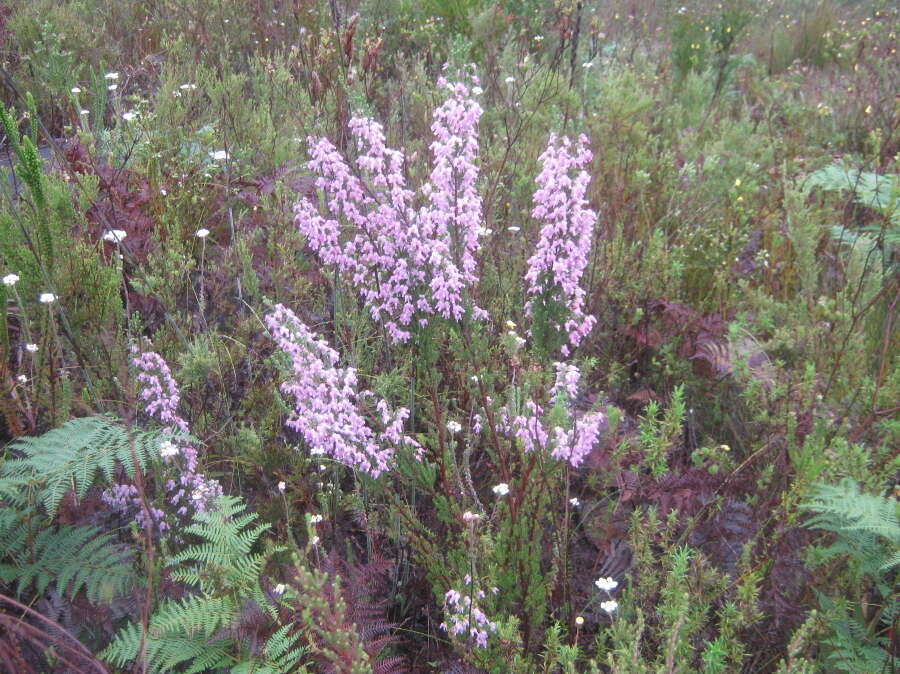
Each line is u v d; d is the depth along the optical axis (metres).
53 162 1.19
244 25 2.01
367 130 0.89
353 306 1.00
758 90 2.34
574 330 0.98
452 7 2.01
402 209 0.92
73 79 1.48
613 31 2.82
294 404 0.94
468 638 0.73
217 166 1.24
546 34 2.08
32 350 0.83
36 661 0.67
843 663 0.69
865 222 1.45
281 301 1.08
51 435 0.74
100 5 2.09
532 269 0.95
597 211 1.37
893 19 3.05
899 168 1.40
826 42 2.82
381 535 0.87
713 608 0.83
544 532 0.88
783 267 1.34
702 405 1.12
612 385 1.14
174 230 1.08
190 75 1.67
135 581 0.71
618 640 0.68
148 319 1.06
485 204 1.23
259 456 0.88
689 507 0.86
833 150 1.90
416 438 0.90
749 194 1.47
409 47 2.02
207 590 0.67
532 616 0.76
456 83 0.91
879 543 0.73
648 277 1.21
